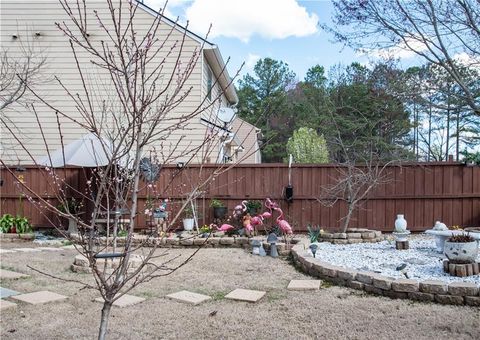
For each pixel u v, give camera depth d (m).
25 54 12.88
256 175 10.96
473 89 6.43
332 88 26.86
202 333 4.30
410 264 6.90
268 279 6.56
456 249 6.11
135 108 2.38
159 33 12.84
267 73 40.50
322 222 10.82
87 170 11.30
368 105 15.46
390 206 10.71
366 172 10.52
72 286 5.97
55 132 13.55
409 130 17.86
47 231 11.63
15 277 6.39
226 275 6.83
